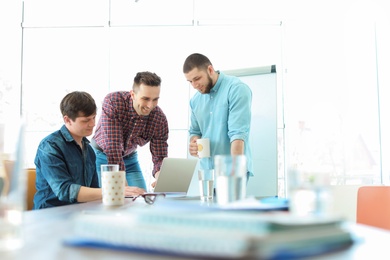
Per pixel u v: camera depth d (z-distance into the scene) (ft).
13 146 2.50
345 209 11.25
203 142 9.09
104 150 10.50
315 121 19.58
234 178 4.54
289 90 19.66
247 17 19.86
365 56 19.66
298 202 2.83
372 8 19.62
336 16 19.79
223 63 19.77
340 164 19.49
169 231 1.99
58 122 19.81
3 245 2.38
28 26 19.98
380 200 6.90
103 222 2.28
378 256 2.09
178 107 19.51
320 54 19.74
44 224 3.59
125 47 19.93
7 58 19.89
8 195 2.46
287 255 1.87
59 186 7.72
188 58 10.23
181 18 19.90
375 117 19.54
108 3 20.02
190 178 8.64
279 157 19.44
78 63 19.95
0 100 19.76
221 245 1.78
